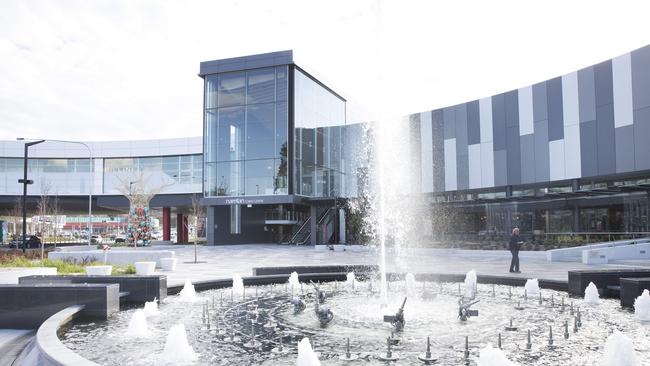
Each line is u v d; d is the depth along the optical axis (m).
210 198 48.75
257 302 11.91
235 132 49.03
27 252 30.08
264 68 48.19
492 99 40.19
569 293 12.70
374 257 31.59
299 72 49.00
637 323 9.08
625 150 31.89
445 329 8.66
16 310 10.40
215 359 7.00
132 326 8.67
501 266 23.31
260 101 48.31
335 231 47.16
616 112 32.44
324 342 7.81
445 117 43.12
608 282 12.44
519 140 38.41
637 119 31.20
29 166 61.81
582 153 34.44
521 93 38.38
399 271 19.45
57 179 62.19
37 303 10.37
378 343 7.73
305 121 49.91
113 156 62.31
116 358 7.14
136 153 62.06
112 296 10.59
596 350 7.20
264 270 16.39
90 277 12.35
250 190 48.16
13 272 15.98
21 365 6.92
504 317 9.72
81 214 80.88
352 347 7.48
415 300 12.01
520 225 39.84
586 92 34.28
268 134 47.88
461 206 42.91
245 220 51.88
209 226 49.22
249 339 8.12
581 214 36.81
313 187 51.22
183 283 14.03
